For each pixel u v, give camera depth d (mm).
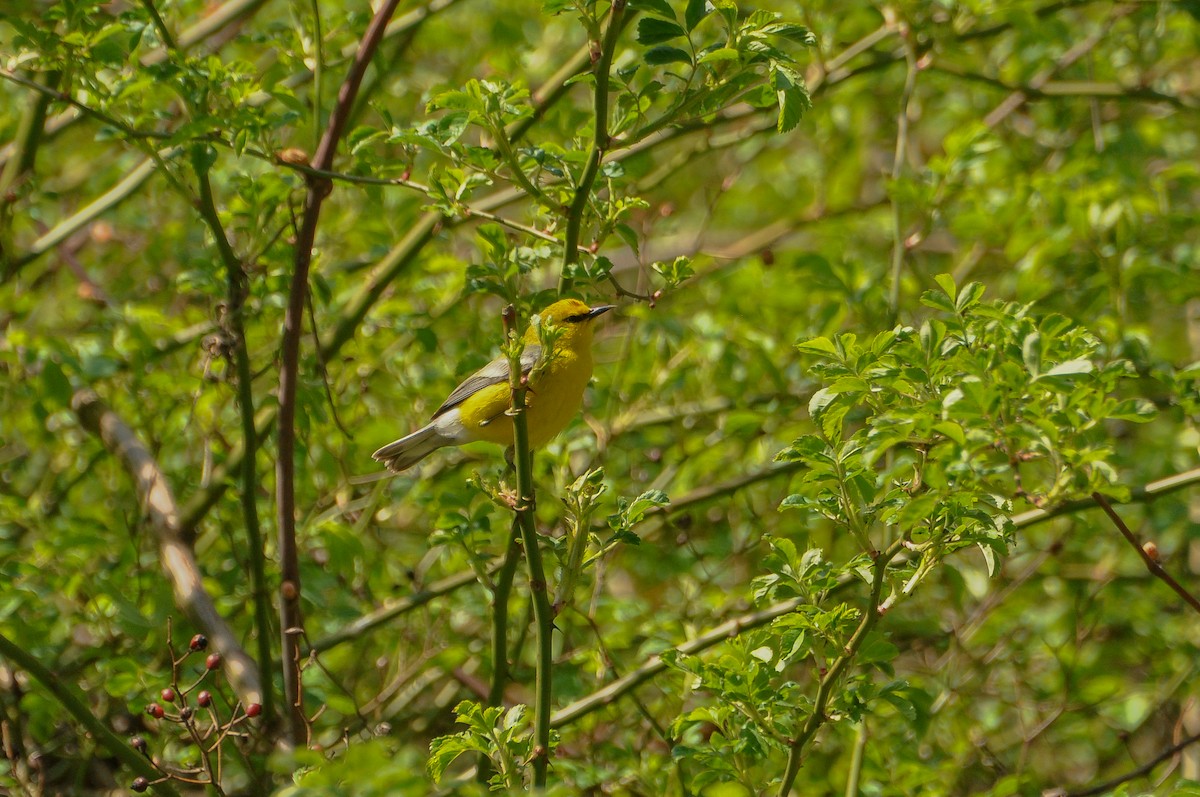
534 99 11852
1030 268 11766
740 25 7691
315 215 8734
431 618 12547
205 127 8383
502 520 11766
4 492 12977
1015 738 13547
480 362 11109
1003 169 13930
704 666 7203
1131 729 11469
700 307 15008
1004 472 7000
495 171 8953
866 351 6766
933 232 15531
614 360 15133
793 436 12867
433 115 11312
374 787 4984
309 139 13547
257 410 11469
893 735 11188
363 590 12156
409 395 12750
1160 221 12023
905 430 6250
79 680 11578
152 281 14430
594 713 11328
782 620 7039
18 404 12516
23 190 11141
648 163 14562
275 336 12086
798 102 7301
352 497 13109
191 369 12383
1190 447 12430
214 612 9898
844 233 15789
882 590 8008
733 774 7277
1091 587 12898
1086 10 16609
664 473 13016
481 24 15828
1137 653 13070
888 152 18234
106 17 10875
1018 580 12188
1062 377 6117
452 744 6871
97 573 11414
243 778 11180
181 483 12500
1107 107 16359
